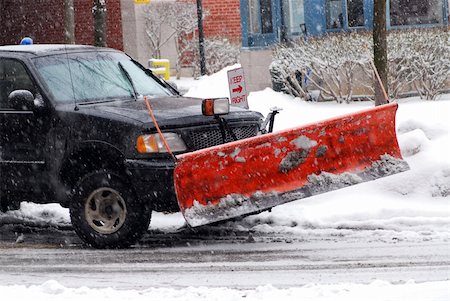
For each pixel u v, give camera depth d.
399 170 15.14
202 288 10.96
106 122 14.39
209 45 42.78
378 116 14.98
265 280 11.88
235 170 14.11
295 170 14.57
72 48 16.11
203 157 13.76
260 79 32.28
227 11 43.16
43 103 14.87
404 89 27.41
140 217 14.29
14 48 15.92
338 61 26.72
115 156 14.30
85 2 45.19
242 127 15.08
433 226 14.86
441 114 19.77
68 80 15.32
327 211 16.02
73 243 15.14
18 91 14.71
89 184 14.44
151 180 14.02
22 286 11.23
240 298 10.09
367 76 27.53
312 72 28.00
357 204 16.25
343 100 27.22
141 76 16.44
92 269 13.03
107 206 14.48
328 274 12.07
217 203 14.00
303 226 15.41
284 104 26.45
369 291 9.90
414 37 26.50
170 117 14.36
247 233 15.20
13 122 15.01
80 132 14.53
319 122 14.52
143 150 14.09
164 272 12.64
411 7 31.59
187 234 15.44
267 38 33.28
